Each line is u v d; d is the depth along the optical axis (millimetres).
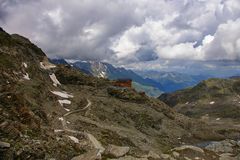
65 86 167750
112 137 92500
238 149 98500
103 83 193750
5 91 69312
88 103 137750
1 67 107312
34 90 108562
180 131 157125
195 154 67688
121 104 157125
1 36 137250
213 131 173500
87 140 66562
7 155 39125
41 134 51594
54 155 44969
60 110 111938
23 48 153625
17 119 53844
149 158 53531
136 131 127625
